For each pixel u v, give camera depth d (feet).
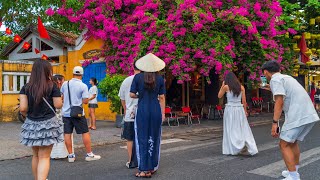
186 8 37.88
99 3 44.29
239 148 24.02
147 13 40.47
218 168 20.80
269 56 42.14
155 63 19.08
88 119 47.91
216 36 39.78
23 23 60.23
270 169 20.44
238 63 44.60
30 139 15.06
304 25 53.78
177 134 35.68
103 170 20.67
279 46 48.32
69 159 22.94
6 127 38.55
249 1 44.47
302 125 16.69
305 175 18.90
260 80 44.52
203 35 39.50
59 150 23.66
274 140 31.37
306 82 80.23
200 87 52.95
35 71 15.28
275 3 44.98
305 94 17.15
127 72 41.91
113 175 19.52
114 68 43.70
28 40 55.01
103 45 45.19
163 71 39.70
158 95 19.51
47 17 58.54
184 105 50.42
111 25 41.98
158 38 38.86
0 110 42.86
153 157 19.01
